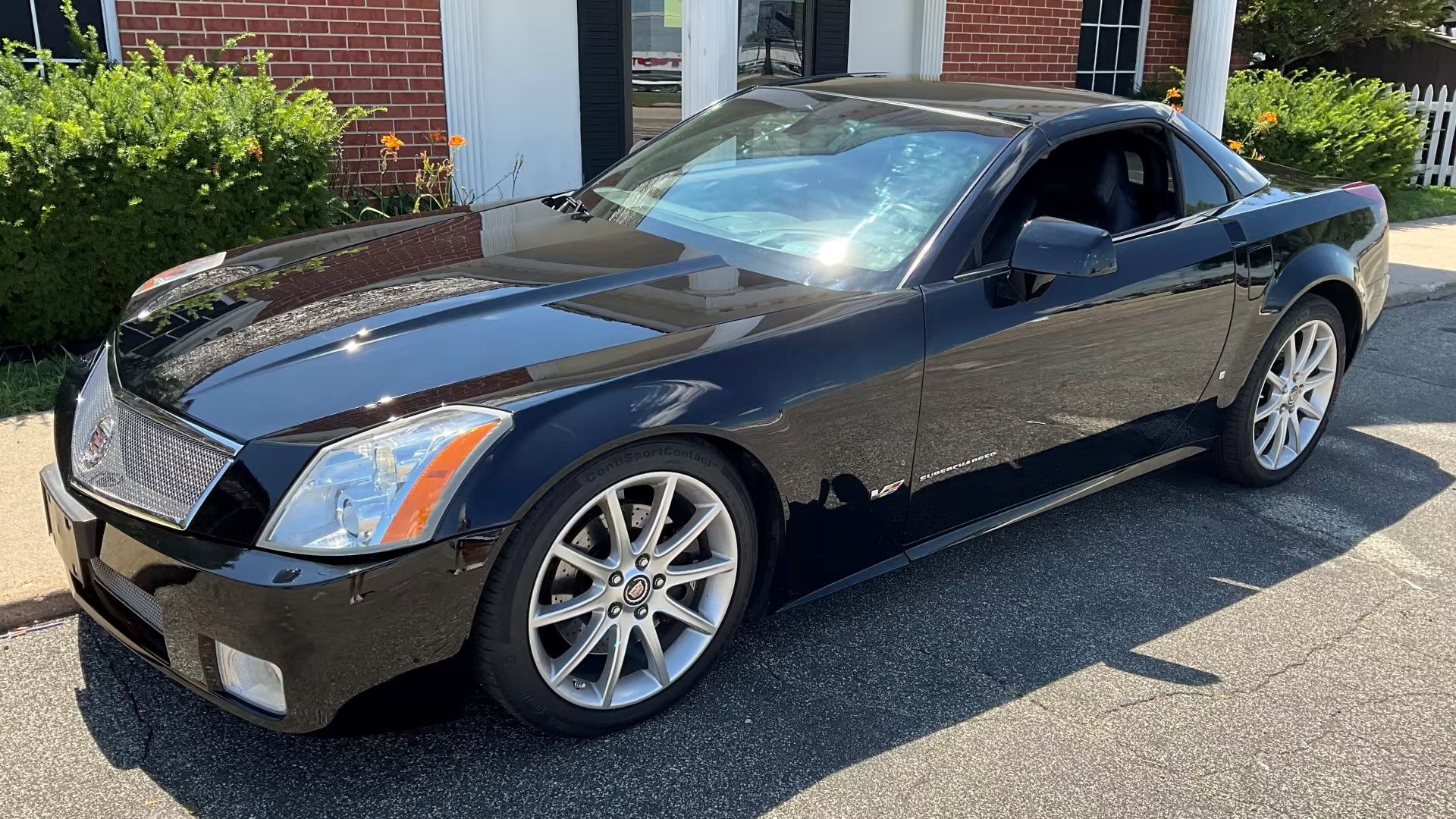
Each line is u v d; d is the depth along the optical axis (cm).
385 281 292
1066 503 361
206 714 269
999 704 288
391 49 689
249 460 221
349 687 221
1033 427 333
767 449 266
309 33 658
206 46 628
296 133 509
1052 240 296
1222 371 396
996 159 329
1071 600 348
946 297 302
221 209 482
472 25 714
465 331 258
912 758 264
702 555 276
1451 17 1327
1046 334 324
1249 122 999
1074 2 1044
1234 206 399
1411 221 1090
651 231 341
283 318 270
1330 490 450
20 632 301
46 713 266
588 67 788
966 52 990
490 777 249
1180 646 323
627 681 268
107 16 596
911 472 304
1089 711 287
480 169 750
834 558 298
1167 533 403
